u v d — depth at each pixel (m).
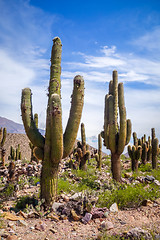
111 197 6.59
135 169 13.53
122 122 9.90
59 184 8.35
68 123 6.70
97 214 5.51
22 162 15.44
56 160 6.14
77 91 6.59
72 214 5.48
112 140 10.13
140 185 8.20
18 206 6.20
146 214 5.70
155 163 14.73
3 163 16.52
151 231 4.52
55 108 5.88
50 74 6.88
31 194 7.58
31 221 5.21
